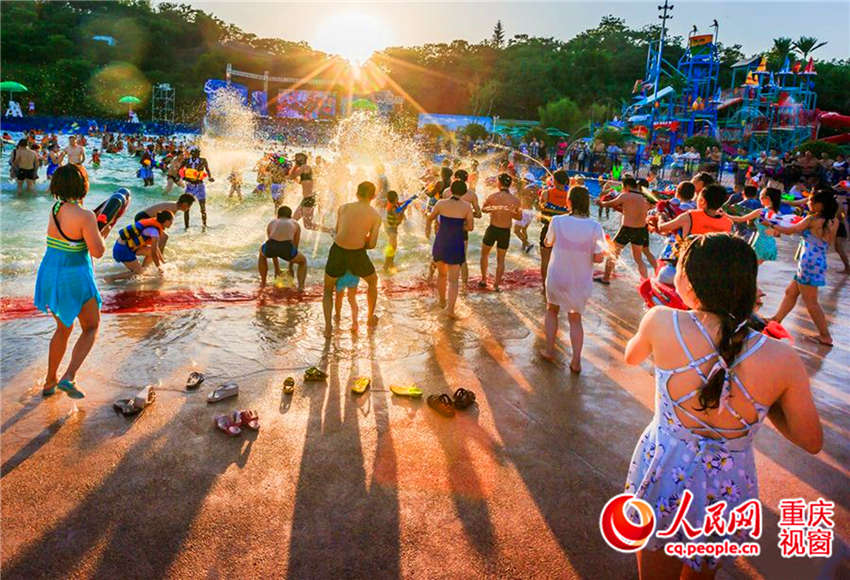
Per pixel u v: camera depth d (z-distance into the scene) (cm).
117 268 864
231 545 305
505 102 8050
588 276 540
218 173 2497
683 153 2973
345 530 321
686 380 212
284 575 287
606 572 300
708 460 213
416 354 584
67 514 323
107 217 488
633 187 886
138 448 389
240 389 483
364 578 288
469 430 437
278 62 10575
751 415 208
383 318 695
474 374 542
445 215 694
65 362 516
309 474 370
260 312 689
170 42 11388
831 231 652
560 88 8038
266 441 405
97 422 418
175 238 1120
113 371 504
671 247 684
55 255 423
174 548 301
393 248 960
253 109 8281
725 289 204
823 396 530
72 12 10719
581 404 490
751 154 3306
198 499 340
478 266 1021
